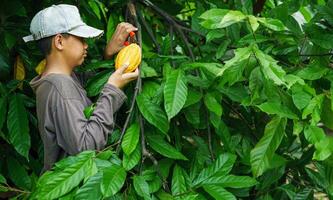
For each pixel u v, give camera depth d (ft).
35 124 6.85
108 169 4.82
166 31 8.25
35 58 7.20
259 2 7.72
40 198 4.66
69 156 5.08
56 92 5.27
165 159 5.71
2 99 6.41
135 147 5.16
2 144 7.04
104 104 5.24
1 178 5.73
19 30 6.81
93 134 5.10
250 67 5.37
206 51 6.37
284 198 6.43
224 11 5.26
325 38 5.79
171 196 5.24
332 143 5.11
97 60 6.68
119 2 7.11
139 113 5.56
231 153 5.72
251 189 6.62
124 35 6.22
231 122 6.65
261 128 6.59
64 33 5.53
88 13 7.36
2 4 6.65
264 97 5.41
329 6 6.13
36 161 6.91
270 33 6.11
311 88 5.35
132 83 5.95
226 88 5.68
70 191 4.82
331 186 5.82
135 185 4.90
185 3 8.84
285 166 6.39
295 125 5.24
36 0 7.24
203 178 5.39
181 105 5.21
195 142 6.10
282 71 4.82
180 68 5.56
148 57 6.14
